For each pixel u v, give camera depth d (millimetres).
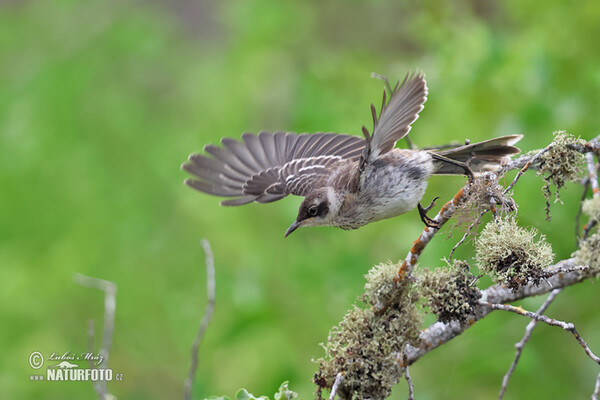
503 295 7801
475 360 10648
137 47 18203
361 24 16344
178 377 13938
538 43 11297
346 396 7121
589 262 6348
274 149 11250
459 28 12250
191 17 22016
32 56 17922
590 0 10984
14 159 16141
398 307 7121
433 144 11773
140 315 14414
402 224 11727
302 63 15906
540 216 10391
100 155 16438
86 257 14867
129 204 15695
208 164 11133
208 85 17922
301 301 11594
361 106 12734
